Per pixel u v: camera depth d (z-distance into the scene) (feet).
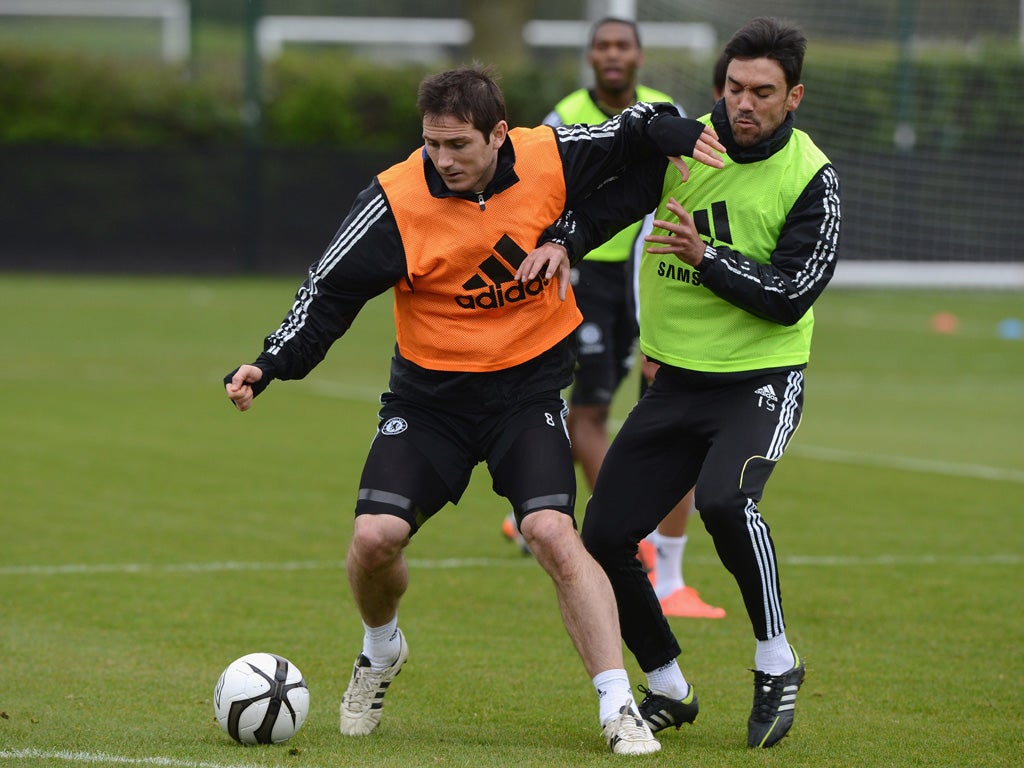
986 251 253.44
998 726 56.44
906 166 250.78
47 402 157.69
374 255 52.75
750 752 52.06
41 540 91.71
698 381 55.42
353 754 50.47
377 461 53.26
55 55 322.75
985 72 249.55
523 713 58.23
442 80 50.62
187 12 446.60
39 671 62.95
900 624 74.38
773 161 55.26
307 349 53.26
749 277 53.01
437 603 78.23
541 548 51.16
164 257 314.96
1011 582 84.28
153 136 324.39
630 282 78.89
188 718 56.13
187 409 155.63
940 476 123.44
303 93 328.08
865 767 50.26
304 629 71.61
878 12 240.32
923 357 218.59
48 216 311.88
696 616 76.89
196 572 83.97
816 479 121.39
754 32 54.08
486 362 53.36
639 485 55.77
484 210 52.49
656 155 56.18
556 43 481.87
